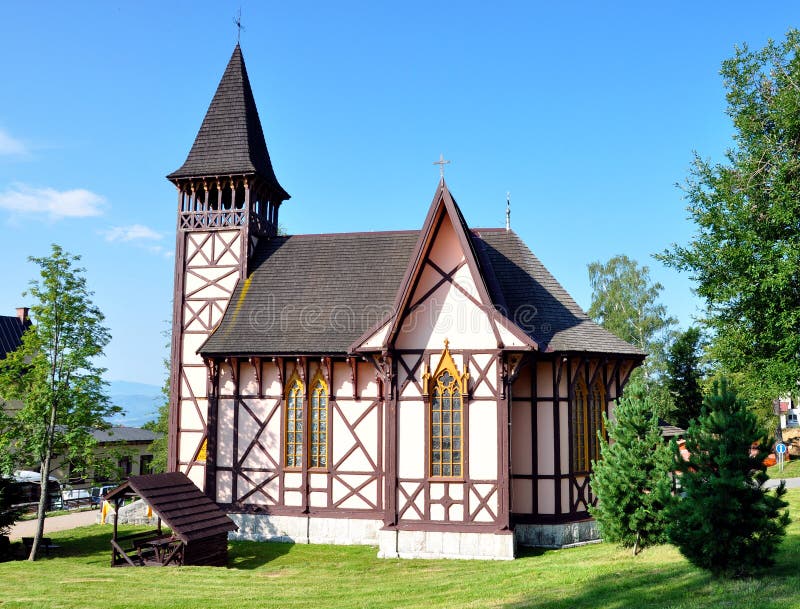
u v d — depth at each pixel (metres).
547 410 20.06
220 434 22.88
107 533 25.78
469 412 18.88
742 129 25.31
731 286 23.70
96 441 22.81
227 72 28.02
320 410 22.17
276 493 22.12
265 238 26.77
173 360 24.98
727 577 11.98
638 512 15.22
